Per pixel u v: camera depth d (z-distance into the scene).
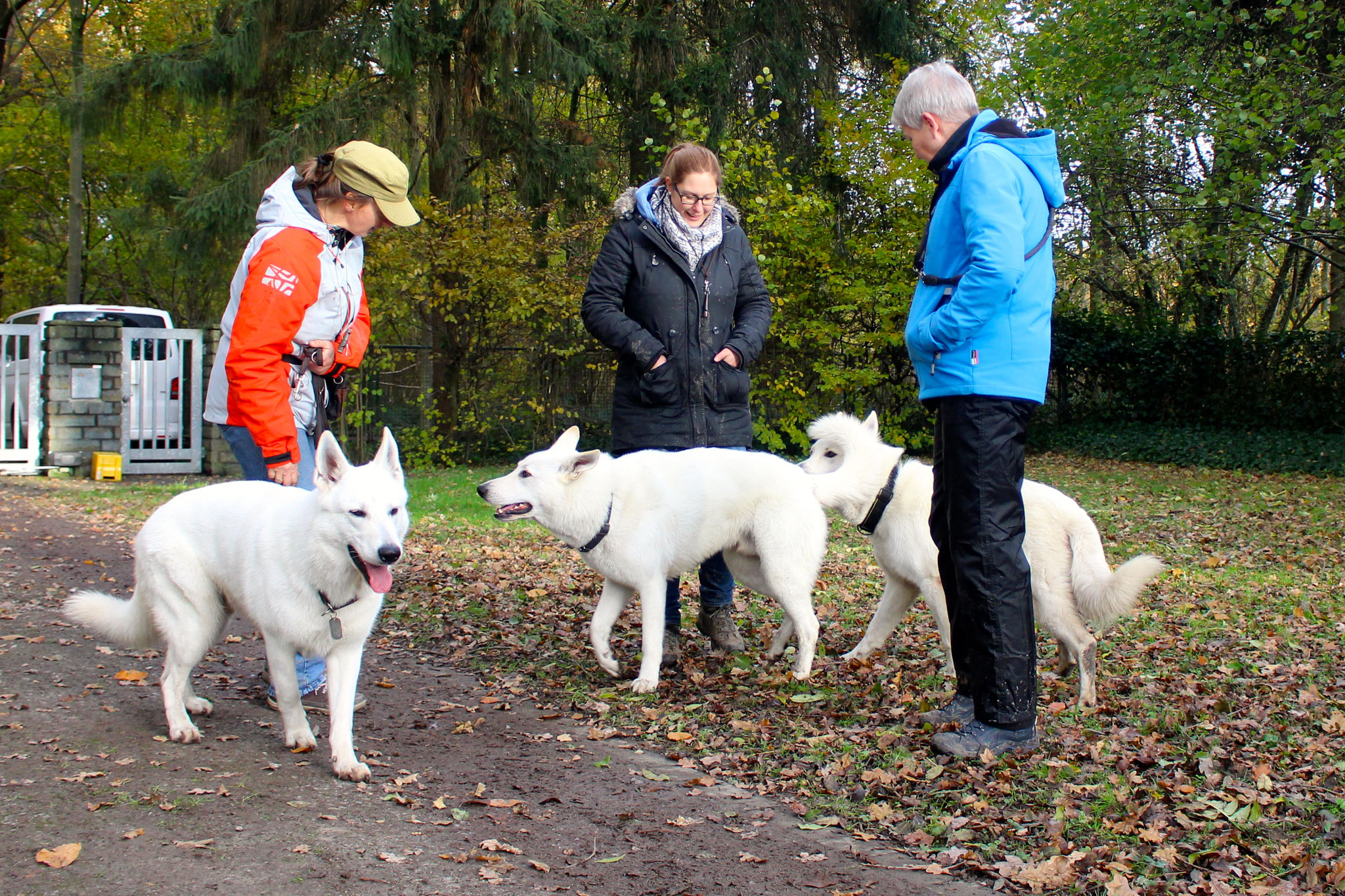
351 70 15.31
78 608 3.62
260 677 4.43
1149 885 2.55
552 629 5.56
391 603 6.14
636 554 4.33
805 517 4.56
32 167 26.39
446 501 10.38
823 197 16.09
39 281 28.75
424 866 2.63
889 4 16.27
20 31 24.59
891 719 3.92
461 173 14.79
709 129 15.48
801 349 15.41
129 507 9.85
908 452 16.78
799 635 4.54
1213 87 12.03
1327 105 11.27
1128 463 16.09
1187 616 5.70
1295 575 6.99
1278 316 22.53
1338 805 3.00
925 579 4.49
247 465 3.83
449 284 14.27
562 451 4.32
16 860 2.49
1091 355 18.62
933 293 3.51
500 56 14.23
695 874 2.67
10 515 9.20
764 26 16.06
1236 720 3.85
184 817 2.82
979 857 2.76
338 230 3.81
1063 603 4.12
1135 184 15.02
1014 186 3.31
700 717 4.01
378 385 14.95
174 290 26.89
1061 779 3.26
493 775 3.39
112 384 13.23
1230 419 17.42
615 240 4.71
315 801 3.02
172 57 14.85
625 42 15.06
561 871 2.66
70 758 3.23
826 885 2.62
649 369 4.62
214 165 15.22
